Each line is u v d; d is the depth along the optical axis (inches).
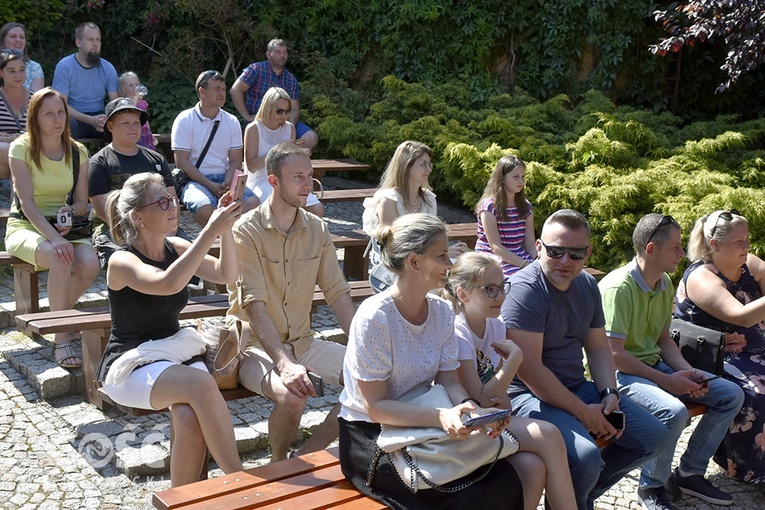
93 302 227.6
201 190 258.5
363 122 389.7
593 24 419.5
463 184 327.9
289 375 141.3
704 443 165.0
